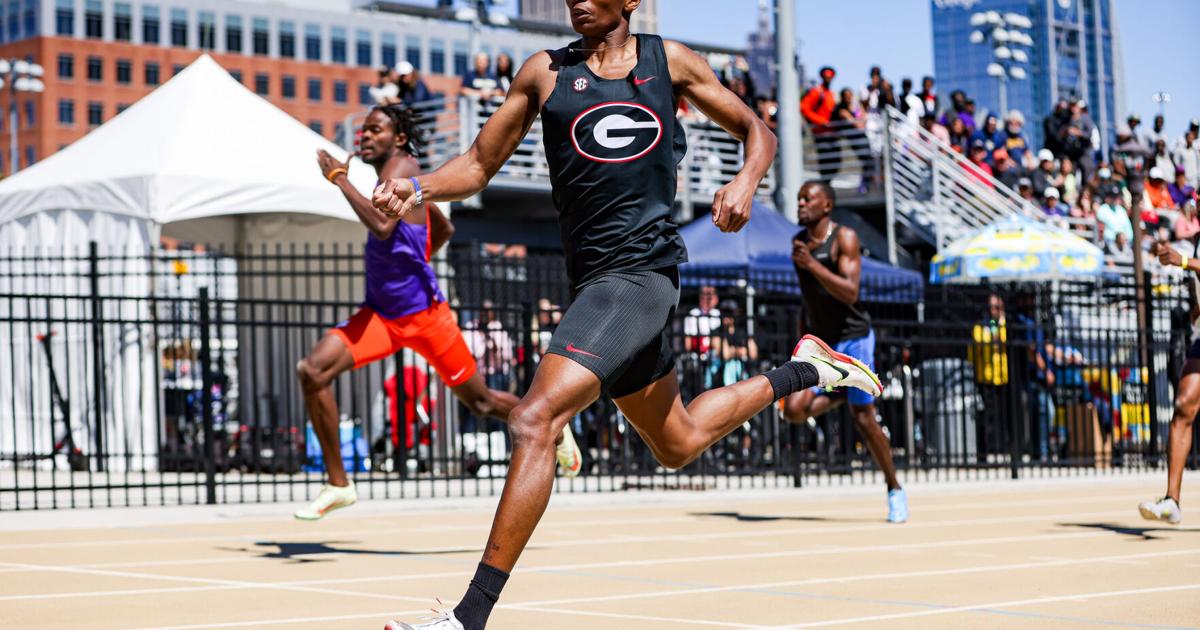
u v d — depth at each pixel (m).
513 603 5.24
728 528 8.68
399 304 7.19
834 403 9.12
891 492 9.14
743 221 4.05
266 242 16.31
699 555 7.05
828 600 5.32
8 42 117.56
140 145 13.98
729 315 12.59
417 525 8.96
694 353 13.46
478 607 3.77
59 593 5.54
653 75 4.16
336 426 7.20
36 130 115.06
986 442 14.25
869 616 4.89
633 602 5.27
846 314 8.95
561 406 3.90
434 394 13.98
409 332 7.23
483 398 7.55
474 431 13.36
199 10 119.44
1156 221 19.36
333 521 9.29
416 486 11.53
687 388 13.29
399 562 6.72
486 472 13.59
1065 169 22.52
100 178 13.73
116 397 13.70
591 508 10.43
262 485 12.42
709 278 15.27
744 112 4.20
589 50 4.19
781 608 5.11
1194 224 18.03
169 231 16.20
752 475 12.52
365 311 7.25
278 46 121.44
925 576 6.12
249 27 120.88
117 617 4.88
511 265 14.39
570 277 4.19
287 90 121.62
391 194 4.16
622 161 4.08
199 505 10.03
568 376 3.91
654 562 6.71
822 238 8.96
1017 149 23.77
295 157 14.30
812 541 7.80
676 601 5.29
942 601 5.29
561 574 6.20
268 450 15.29
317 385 7.11
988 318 15.60
